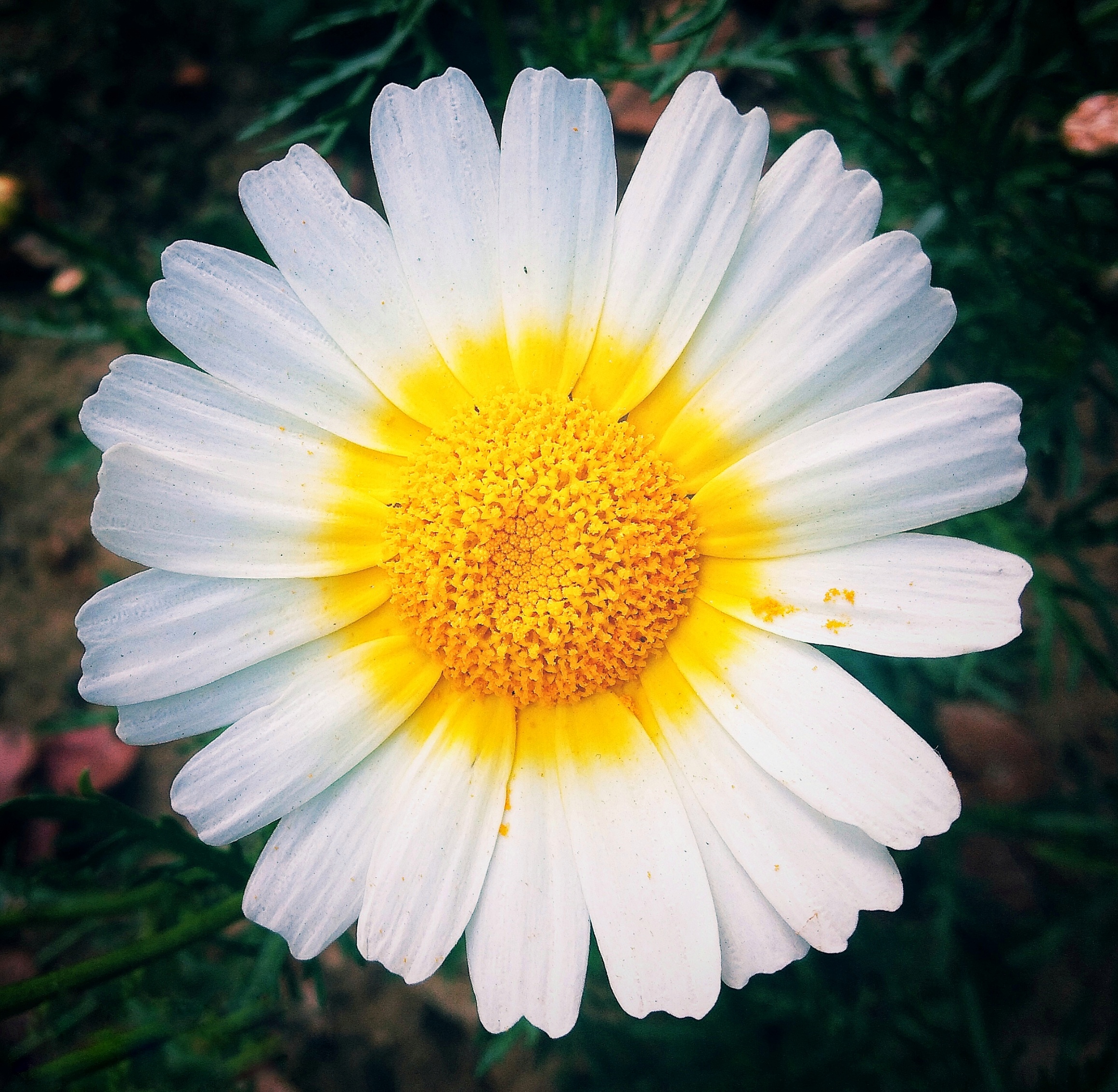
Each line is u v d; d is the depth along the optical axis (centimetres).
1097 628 14
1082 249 10
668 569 8
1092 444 12
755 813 8
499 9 10
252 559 8
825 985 12
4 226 11
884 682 11
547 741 8
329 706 8
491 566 8
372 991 13
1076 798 12
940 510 7
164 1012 11
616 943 8
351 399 8
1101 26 11
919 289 7
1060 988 13
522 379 8
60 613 14
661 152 7
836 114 10
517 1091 13
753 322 8
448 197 8
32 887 9
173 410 8
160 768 14
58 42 15
